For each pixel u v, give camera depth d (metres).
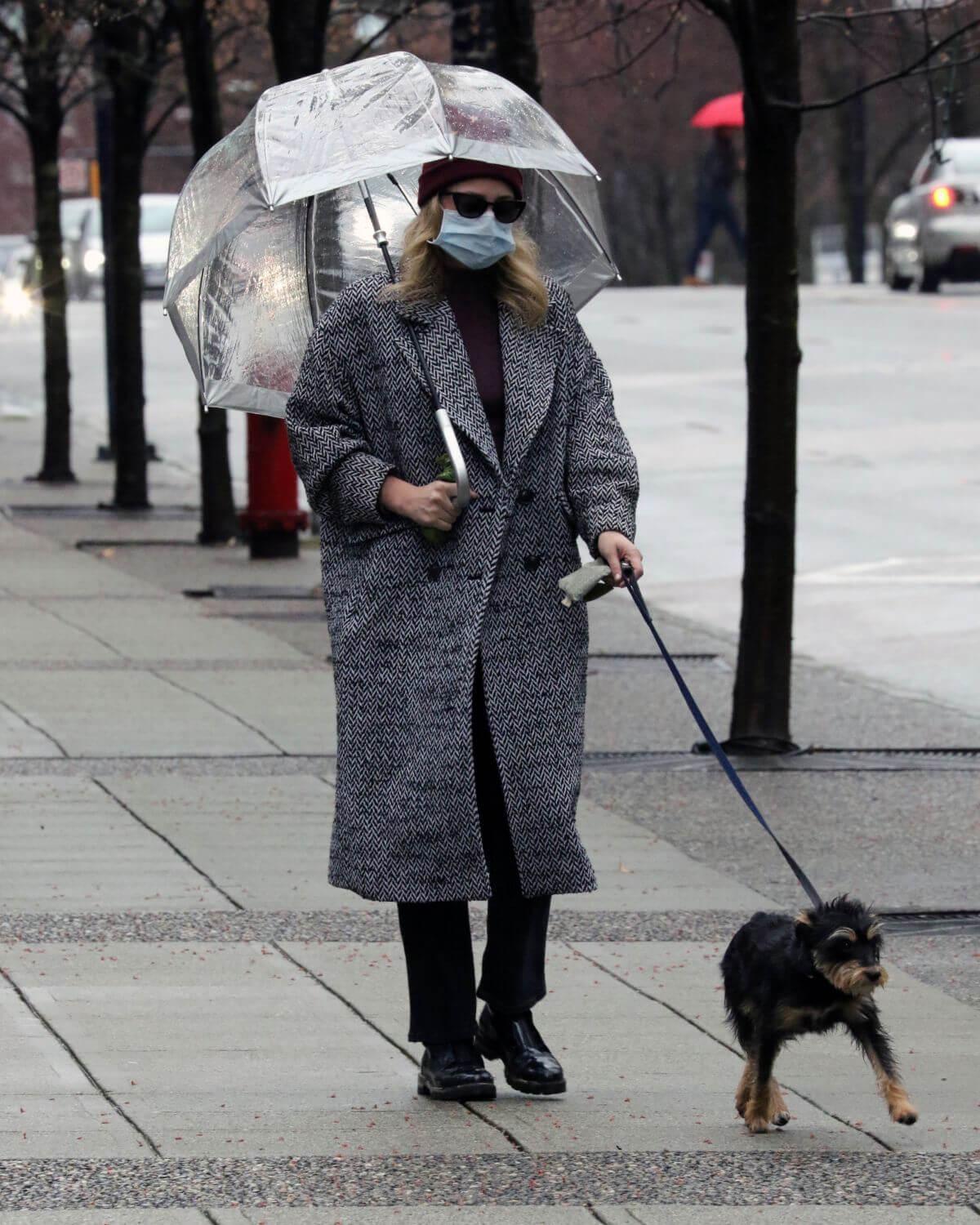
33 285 91.44
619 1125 15.50
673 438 66.19
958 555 46.34
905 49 36.19
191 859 23.17
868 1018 14.74
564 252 18.25
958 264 113.31
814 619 40.22
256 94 60.78
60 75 63.00
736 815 26.34
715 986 19.17
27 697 31.81
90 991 18.45
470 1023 15.98
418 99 15.87
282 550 47.12
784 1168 14.72
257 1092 16.03
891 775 28.72
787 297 29.33
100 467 66.69
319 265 18.23
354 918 21.03
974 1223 13.80
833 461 59.56
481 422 15.26
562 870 15.52
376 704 15.52
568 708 15.55
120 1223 13.45
